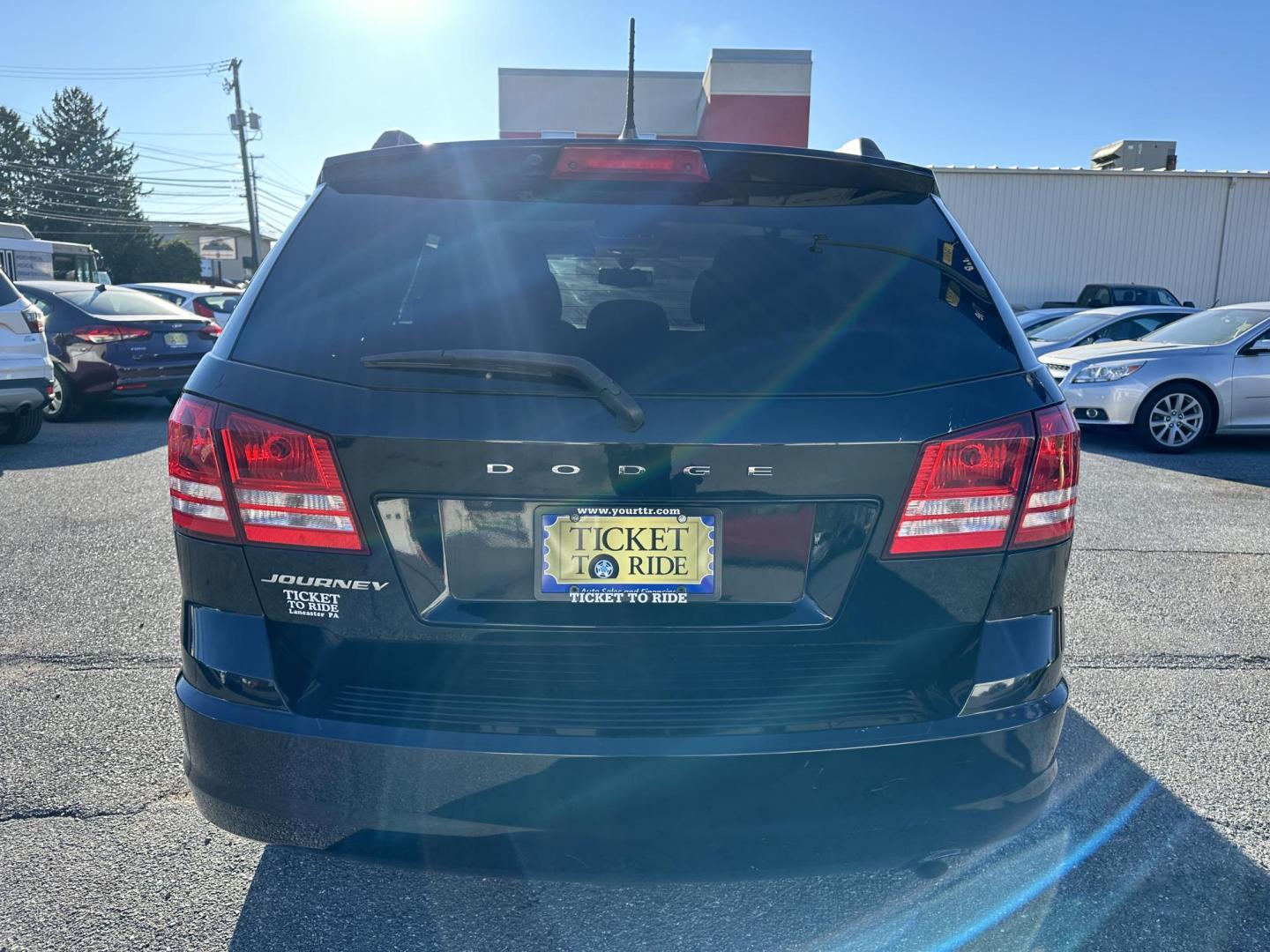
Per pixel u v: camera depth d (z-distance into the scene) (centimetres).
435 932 237
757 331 202
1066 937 235
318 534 189
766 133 1961
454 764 183
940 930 238
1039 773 202
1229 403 924
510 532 187
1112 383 945
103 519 621
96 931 234
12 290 844
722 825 185
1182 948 232
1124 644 428
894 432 189
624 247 229
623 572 188
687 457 184
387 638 190
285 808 192
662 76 2100
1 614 448
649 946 232
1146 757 325
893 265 219
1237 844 275
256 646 194
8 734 332
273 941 232
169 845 270
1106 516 665
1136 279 2425
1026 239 2408
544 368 186
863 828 190
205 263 6072
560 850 186
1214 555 567
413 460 185
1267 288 2427
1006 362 204
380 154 226
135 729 337
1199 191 2388
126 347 1055
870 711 194
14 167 7106
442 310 203
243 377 195
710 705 191
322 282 209
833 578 191
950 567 194
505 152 220
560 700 190
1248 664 407
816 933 238
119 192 7294
